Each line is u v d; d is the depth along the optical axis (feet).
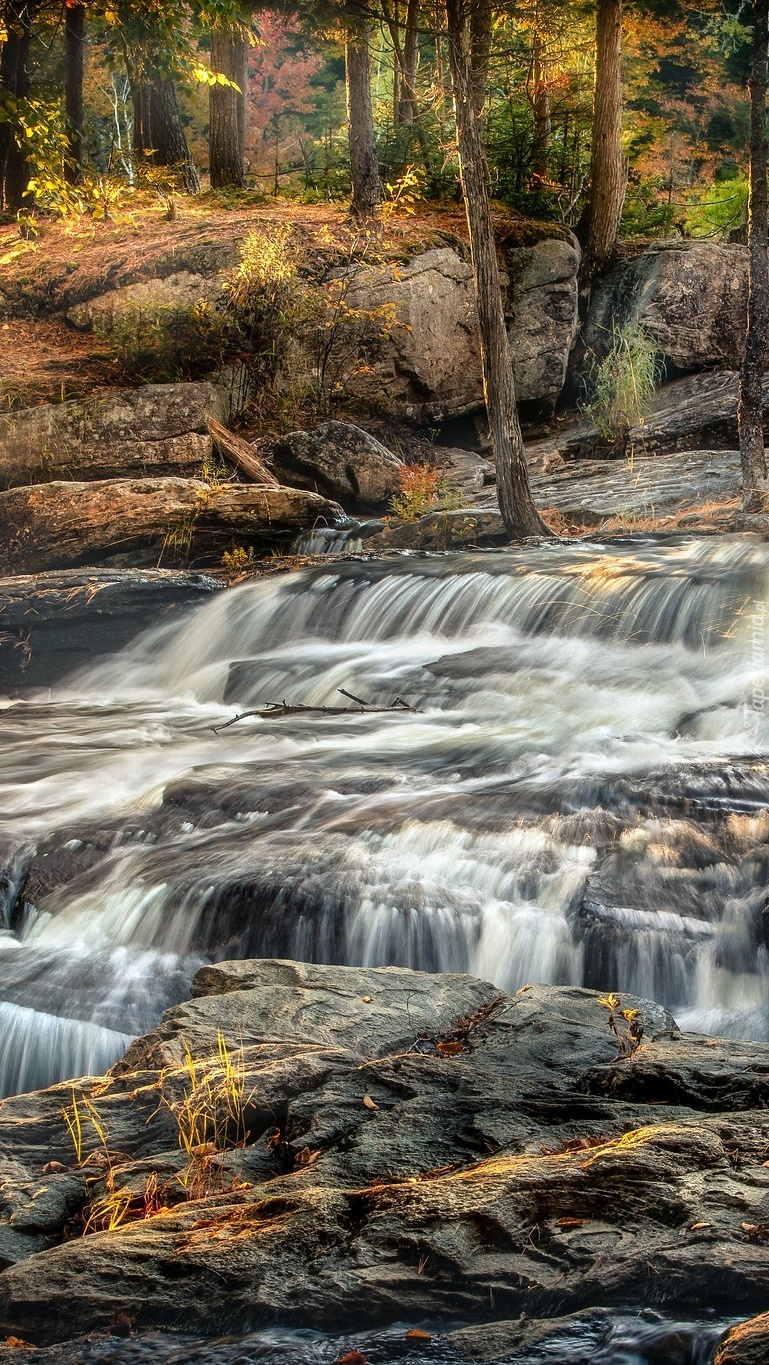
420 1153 11.77
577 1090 13.47
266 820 25.34
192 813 26.08
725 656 33.55
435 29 49.26
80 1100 14.29
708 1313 8.71
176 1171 12.36
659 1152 10.89
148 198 85.71
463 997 17.12
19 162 87.66
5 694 46.14
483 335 48.26
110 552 53.11
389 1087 13.47
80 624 46.21
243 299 70.03
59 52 102.42
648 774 24.85
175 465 62.28
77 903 23.24
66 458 61.72
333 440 63.98
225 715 37.73
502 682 34.24
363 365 74.23
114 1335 9.23
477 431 80.69
